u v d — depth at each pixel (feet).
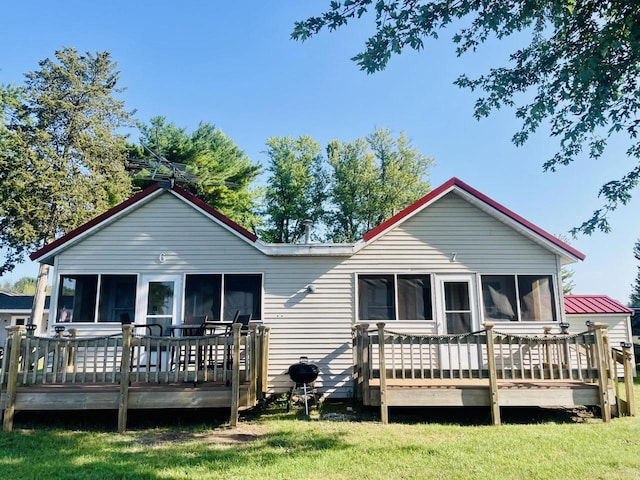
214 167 88.63
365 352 24.54
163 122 89.25
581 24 15.48
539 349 26.73
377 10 14.99
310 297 31.65
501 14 15.64
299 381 26.45
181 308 30.94
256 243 31.81
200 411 25.25
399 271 32.12
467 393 23.24
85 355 22.27
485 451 17.54
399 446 18.28
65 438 19.70
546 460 16.44
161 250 31.65
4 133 70.03
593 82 14.98
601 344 23.94
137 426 22.11
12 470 15.37
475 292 31.86
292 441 19.16
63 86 76.43
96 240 31.45
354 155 104.06
